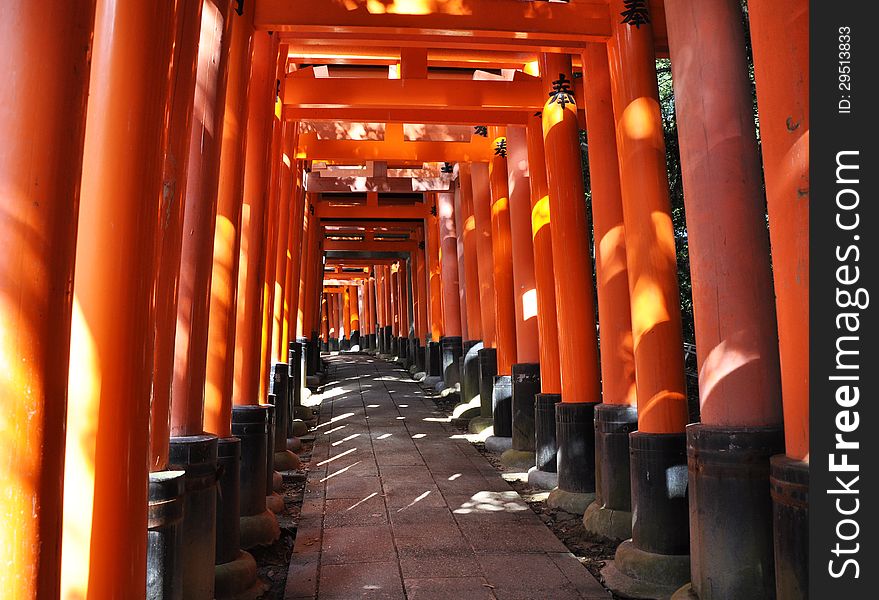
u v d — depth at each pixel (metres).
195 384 6.00
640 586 6.71
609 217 8.93
